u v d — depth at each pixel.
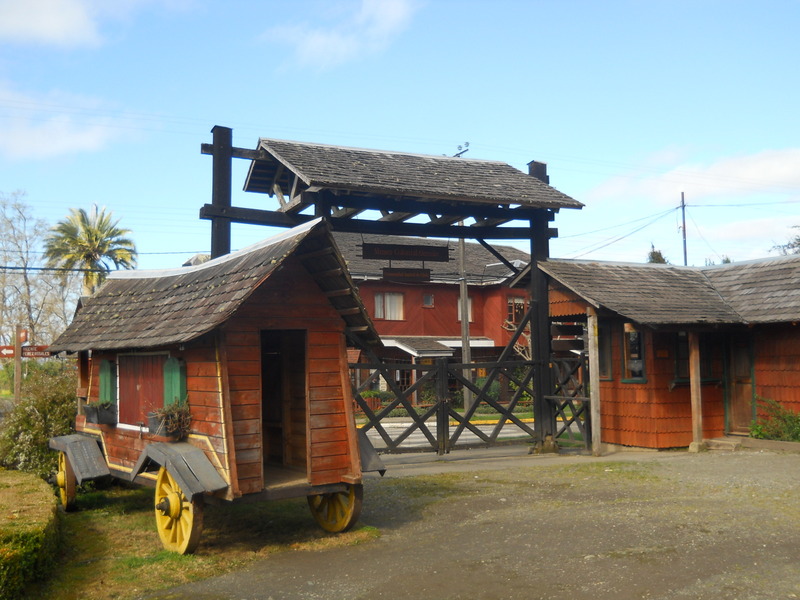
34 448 11.62
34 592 6.41
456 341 36.12
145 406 8.75
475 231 16.19
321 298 8.23
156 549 7.99
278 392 9.74
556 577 6.53
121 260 52.78
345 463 8.20
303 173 13.44
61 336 11.05
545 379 16.45
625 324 15.65
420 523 9.05
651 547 7.36
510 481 11.98
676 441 15.50
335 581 6.67
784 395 15.01
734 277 17.16
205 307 7.84
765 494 9.97
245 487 7.47
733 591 5.99
